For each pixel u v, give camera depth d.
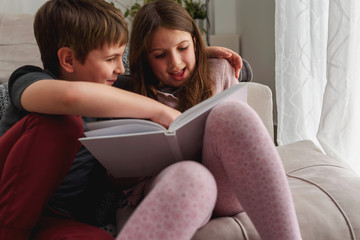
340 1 1.24
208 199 0.55
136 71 1.09
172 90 1.13
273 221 0.62
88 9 0.86
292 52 1.71
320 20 1.50
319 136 1.38
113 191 1.00
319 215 0.79
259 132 0.61
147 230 0.53
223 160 0.64
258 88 1.31
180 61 1.03
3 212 0.67
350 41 1.25
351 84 1.29
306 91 1.67
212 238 0.73
